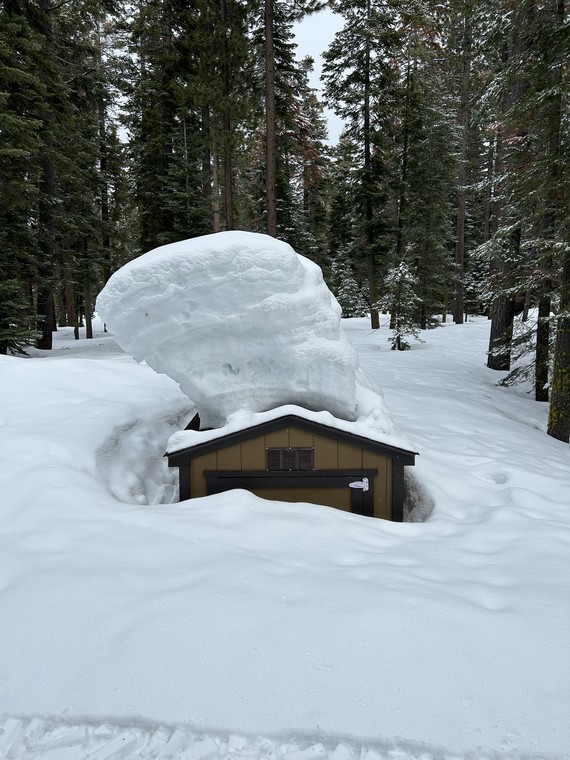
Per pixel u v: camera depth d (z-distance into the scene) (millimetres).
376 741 1884
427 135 21422
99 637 2461
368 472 4523
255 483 4562
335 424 4473
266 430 4484
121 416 6512
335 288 32531
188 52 17609
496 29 9984
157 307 4566
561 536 3875
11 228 14117
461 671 2217
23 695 2143
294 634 2436
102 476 5227
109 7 17141
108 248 23141
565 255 7758
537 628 2541
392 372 11977
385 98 20312
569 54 7426
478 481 5582
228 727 1949
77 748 1902
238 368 4848
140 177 17938
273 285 4500
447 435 7188
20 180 12023
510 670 2236
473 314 33062
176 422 6887
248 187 26266
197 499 4375
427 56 20484
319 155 28344
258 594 2793
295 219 23766
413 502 5281
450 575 3230
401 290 16719
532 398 11211
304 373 4668
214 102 15406
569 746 1858
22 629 2547
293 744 1881
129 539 3559
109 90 19469
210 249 4449
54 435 5664
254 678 2168
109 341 19359
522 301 13172
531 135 8758
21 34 12516
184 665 2252
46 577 3008
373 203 21125
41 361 9172
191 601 2705
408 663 2256
